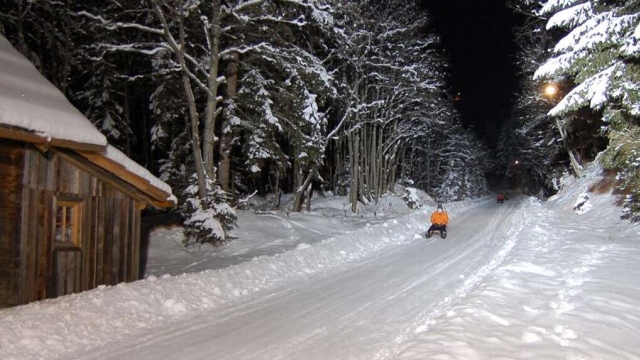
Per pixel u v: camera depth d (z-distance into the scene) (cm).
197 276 1102
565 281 1086
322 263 1500
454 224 2898
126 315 856
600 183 3056
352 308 958
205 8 2130
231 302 1027
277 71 2498
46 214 1012
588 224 2420
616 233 2028
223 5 2008
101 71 2519
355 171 3856
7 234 940
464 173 7594
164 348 725
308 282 1241
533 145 5369
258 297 1073
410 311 923
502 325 759
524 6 2883
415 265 1481
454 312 822
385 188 5000
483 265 1438
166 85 2311
